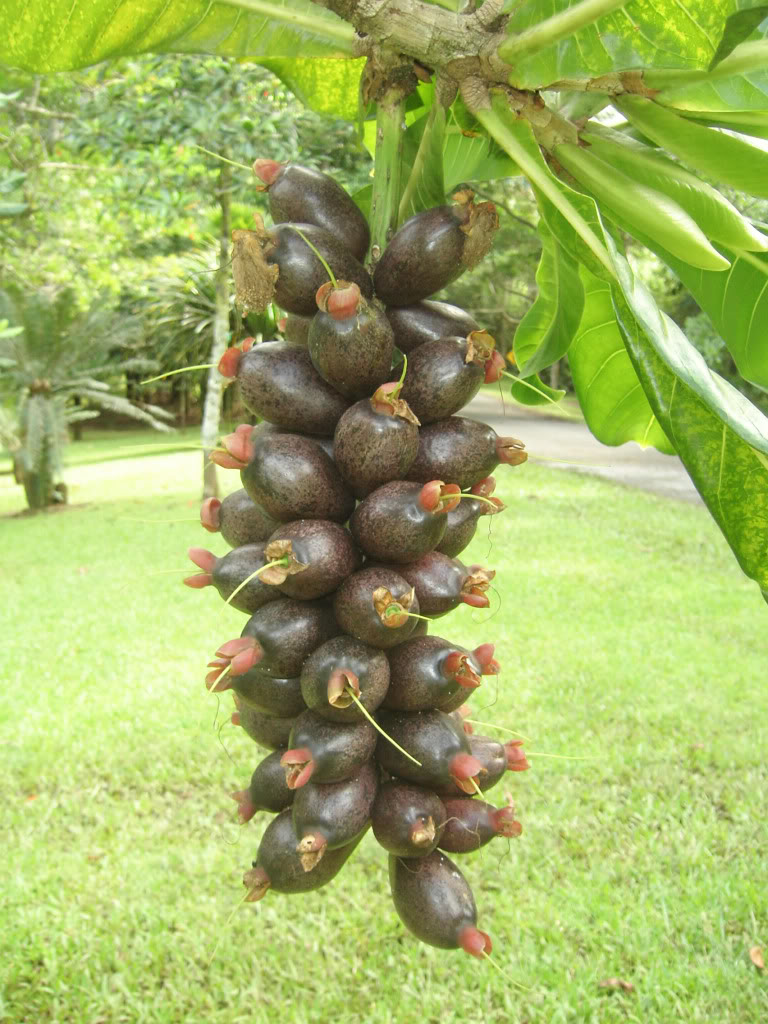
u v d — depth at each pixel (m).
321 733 1.22
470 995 3.96
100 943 4.24
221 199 12.44
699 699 6.67
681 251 1.37
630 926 4.31
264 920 4.44
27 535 12.91
